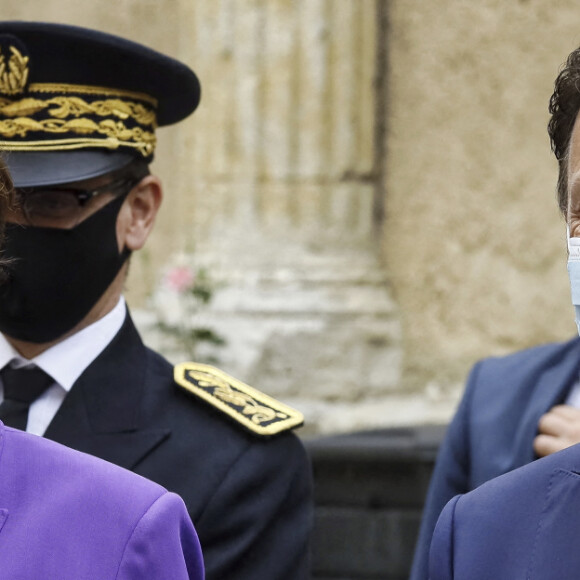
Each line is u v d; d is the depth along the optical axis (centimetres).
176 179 1086
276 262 993
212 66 1008
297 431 933
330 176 1004
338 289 993
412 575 484
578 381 463
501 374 487
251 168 1004
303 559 432
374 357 985
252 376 948
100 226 425
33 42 426
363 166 1014
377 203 1049
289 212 1005
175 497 291
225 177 1009
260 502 421
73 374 425
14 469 281
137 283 1091
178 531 289
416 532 766
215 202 1011
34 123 425
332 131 1004
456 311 1057
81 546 273
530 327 1048
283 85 999
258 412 440
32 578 267
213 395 441
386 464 779
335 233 1009
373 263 1016
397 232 1059
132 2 1132
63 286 418
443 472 488
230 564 411
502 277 1056
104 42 429
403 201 1060
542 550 284
